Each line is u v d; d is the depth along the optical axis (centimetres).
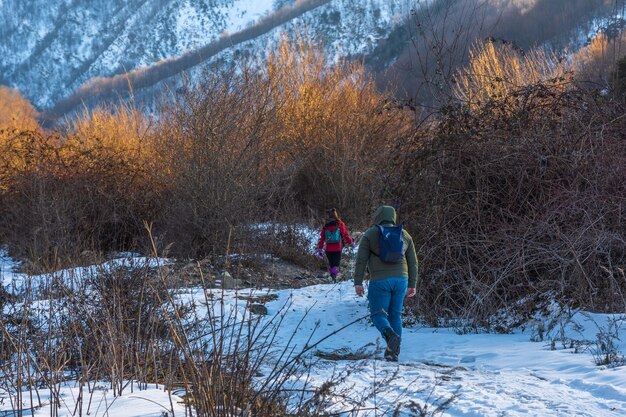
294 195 3475
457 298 1616
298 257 2647
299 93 3822
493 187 1622
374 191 2062
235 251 2475
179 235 2514
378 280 1281
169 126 3108
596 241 1413
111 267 1135
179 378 937
